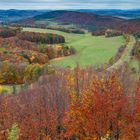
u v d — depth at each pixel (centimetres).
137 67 12331
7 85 14338
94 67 15650
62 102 5553
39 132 4775
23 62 17875
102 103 3164
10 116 5462
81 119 3253
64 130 4691
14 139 2862
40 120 4994
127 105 3191
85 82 5419
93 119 3172
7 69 15025
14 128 2962
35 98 6438
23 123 4912
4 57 18562
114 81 3309
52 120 4888
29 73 14812
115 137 3103
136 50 18775
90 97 3266
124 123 3111
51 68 15275
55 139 4603
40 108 5500
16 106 6209
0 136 3103
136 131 3097
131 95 3384
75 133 3316
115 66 13850
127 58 17575
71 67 17500
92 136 3145
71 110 3316
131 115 3130
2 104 6284
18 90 11681
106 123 3145
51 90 6600
